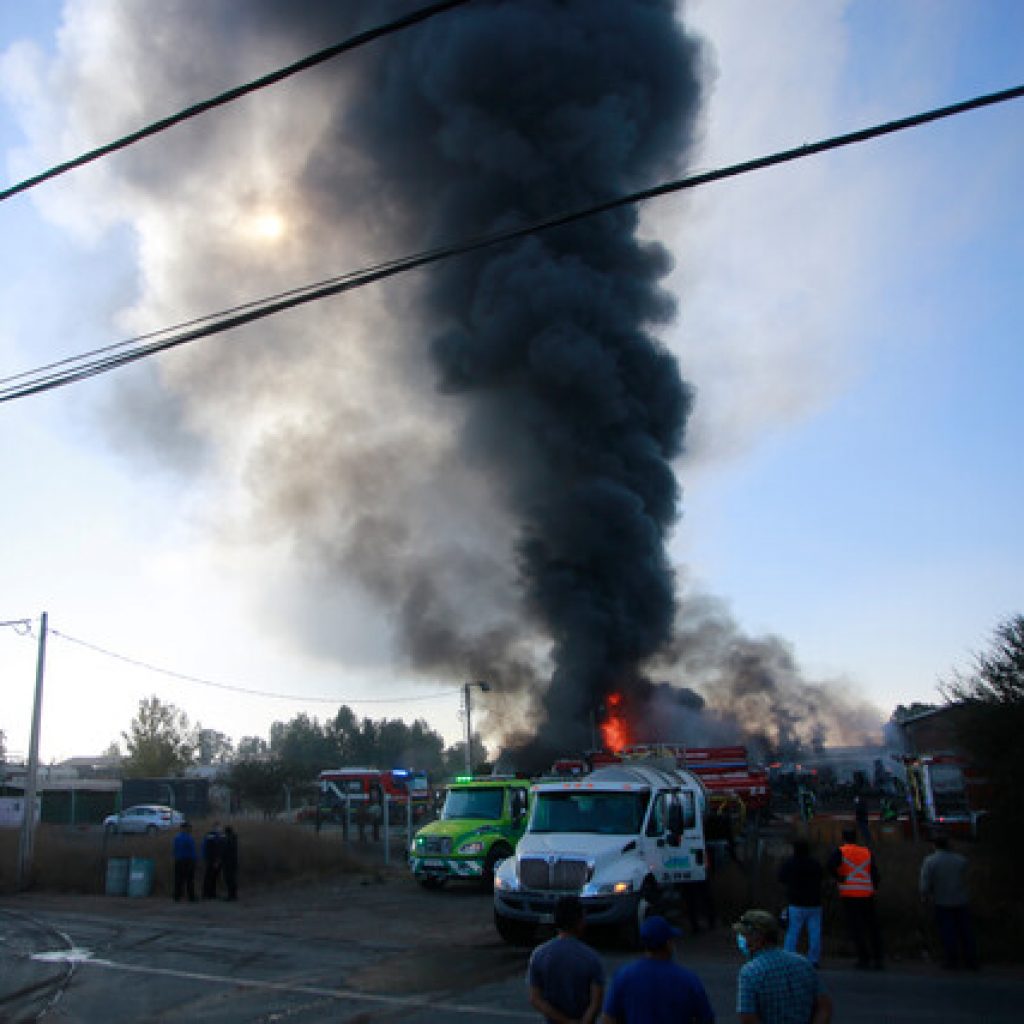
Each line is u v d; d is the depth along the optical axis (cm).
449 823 1719
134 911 1555
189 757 5322
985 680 1159
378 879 1870
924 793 2211
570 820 1161
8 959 1097
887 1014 761
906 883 1183
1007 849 1108
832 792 4106
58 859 1964
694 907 1196
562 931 471
